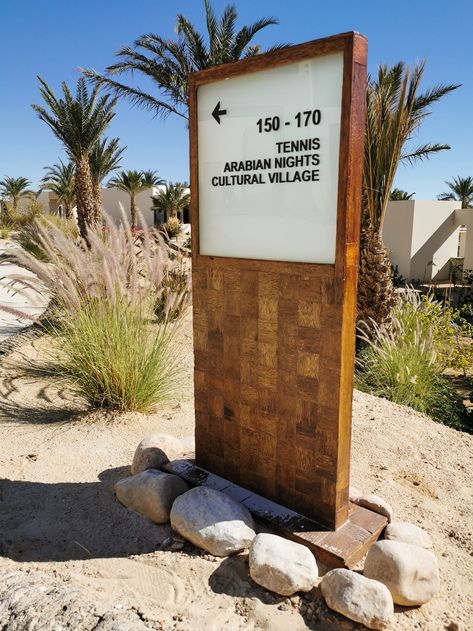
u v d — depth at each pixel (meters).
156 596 2.03
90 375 4.15
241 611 1.95
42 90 13.20
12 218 31.30
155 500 2.56
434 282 19.77
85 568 2.21
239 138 2.47
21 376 4.87
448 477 3.29
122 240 4.64
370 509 2.58
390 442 3.80
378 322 7.57
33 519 2.61
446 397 6.03
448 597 2.13
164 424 3.93
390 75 7.27
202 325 2.77
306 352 2.33
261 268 2.44
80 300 4.41
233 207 2.55
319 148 2.19
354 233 2.17
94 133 14.08
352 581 1.94
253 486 2.68
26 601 1.88
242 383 2.63
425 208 19.50
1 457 3.29
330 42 2.06
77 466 3.20
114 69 11.30
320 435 2.34
